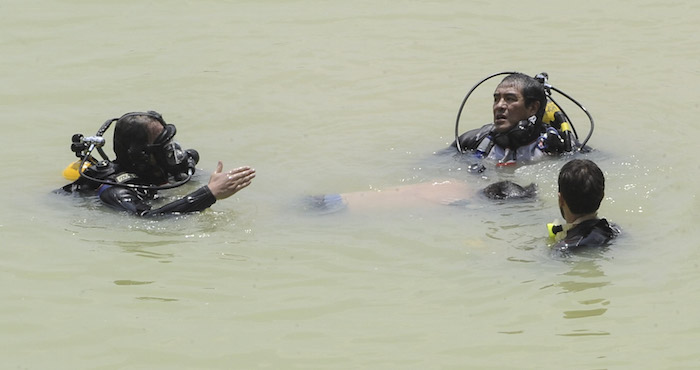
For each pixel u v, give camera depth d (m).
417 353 12.52
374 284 14.52
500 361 12.30
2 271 15.09
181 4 32.88
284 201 18.08
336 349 12.68
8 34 29.75
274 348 12.74
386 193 18.05
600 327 13.10
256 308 13.88
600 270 14.70
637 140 20.97
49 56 28.03
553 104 20.61
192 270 15.10
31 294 14.38
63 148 21.42
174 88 25.36
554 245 15.53
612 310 13.55
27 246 16.00
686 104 23.33
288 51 28.16
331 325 13.34
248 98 24.55
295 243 16.08
